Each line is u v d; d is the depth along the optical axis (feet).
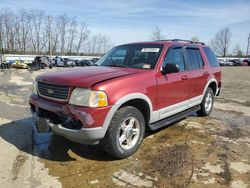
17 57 160.25
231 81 59.72
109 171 12.45
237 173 12.53
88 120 11.86
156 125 15.56
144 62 15.80
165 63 15.97
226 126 20.06
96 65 17.33
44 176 11.91
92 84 12.13
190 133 18.08
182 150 15.03
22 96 31.60
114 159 13.70
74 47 274.16
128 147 13.78
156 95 14.93
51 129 13.05
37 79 14.47
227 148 15.55
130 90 13.16
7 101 28.04
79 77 12.94
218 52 314.96
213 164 13.37
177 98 17.06
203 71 20.39
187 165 13.16
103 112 12.09
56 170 12.48
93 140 12.37
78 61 155.84
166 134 17.74
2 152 14.29
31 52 248.93
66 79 12.82
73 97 12.24
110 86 12.43
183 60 18.20
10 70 98.84
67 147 15.08
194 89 19.17
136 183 11.44
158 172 12.41
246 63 208.54
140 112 14.06
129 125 13.70
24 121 20.06
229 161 13.76
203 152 14.84
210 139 17.01
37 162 13.24
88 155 14.11
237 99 32.76
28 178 11.71
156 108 15.15
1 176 11.82
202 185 11.37
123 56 17.12
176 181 11.64
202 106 21.56
